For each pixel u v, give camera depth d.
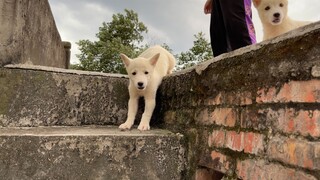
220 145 1.80
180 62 9.43
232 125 1.72
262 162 1.45
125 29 12.35
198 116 2.07
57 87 2.64
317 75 1.18
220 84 1.85
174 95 2.47
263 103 1.49
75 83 2.71
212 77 1.93
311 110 1.20
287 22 2.82
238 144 1.65
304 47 1.26
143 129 2.45
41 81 2.58
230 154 1.70
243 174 1.58
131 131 2.32
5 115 2.44
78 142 1.94
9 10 2.70
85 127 2.56
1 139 1.83
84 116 2.71
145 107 2.69
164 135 2.13
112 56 11.40
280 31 2.80
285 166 1.31
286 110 1.33
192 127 2.13
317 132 1.16
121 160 2.01
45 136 1.90
